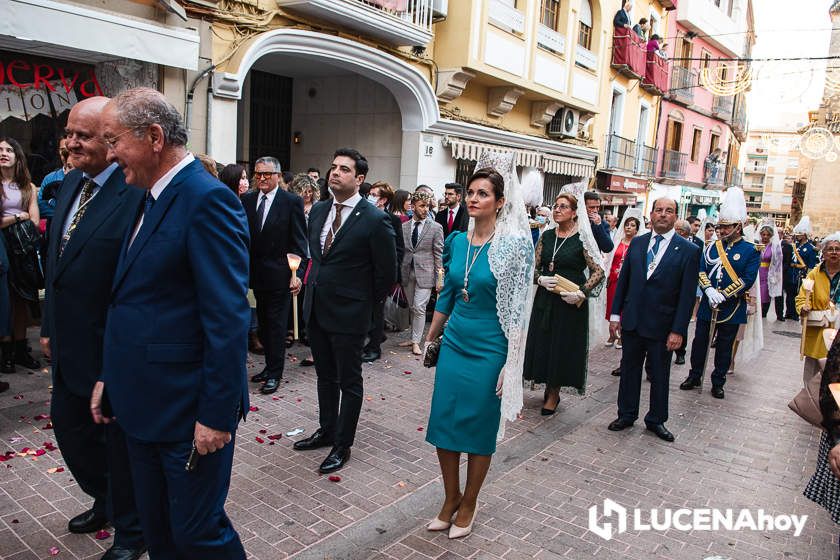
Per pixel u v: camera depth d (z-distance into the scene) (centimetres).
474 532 359
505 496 409
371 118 1236
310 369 646
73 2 629
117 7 672
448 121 1235
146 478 242
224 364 222
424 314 740
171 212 226
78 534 324
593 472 457
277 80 1274
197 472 233
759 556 353
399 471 429
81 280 277
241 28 838
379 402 566
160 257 224
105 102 279
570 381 571
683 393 701
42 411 479
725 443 540
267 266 546
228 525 250
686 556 348
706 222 1166
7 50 668
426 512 379
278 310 560
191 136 792
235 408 229
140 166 226
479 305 347
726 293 669
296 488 393
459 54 1198
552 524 375
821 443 296
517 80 1348
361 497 388
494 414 345
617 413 597
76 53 691
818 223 3098
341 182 416
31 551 307
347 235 414
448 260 389
